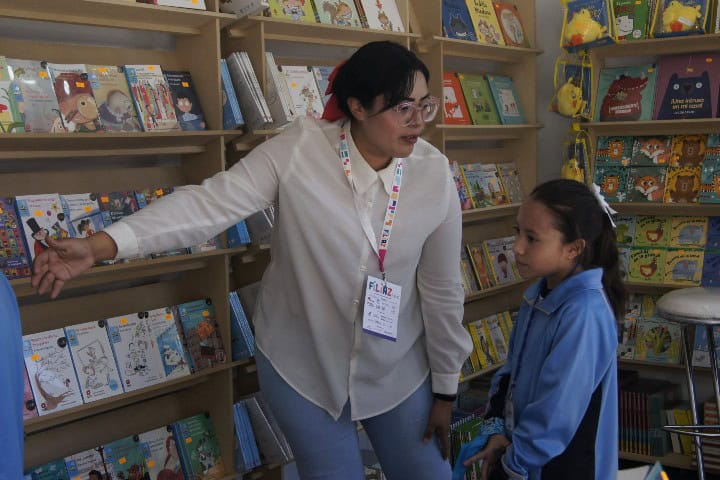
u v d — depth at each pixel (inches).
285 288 80.2
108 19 105.5
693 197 162.1
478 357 164.4
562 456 70.9
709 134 163.5
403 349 82.7
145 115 109.7
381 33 137.7
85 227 104.7
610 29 161.8
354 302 77.6
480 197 169.9
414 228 79.0
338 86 75.4
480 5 170.6
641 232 170.2
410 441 85.8
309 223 76.1
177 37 120.6
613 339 71.0
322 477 81.4
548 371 69.2
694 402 130.9
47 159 106.7
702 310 116.8
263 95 119.1
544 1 184.9
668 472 156.3
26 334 104.3
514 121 178.5
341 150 77.2
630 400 161.3
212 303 119.3
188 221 74.1
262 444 120.2
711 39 160.2
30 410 96.8
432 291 84.1
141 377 108.0
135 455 110.0
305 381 80.0
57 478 101.9
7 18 101.1
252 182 76.7
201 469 115.6
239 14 114.9
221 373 117.5
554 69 184.7
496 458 73.8
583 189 75.3
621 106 170.1
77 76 104.3
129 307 116.2
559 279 75.7
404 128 73.2
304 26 124.2
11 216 98.3
